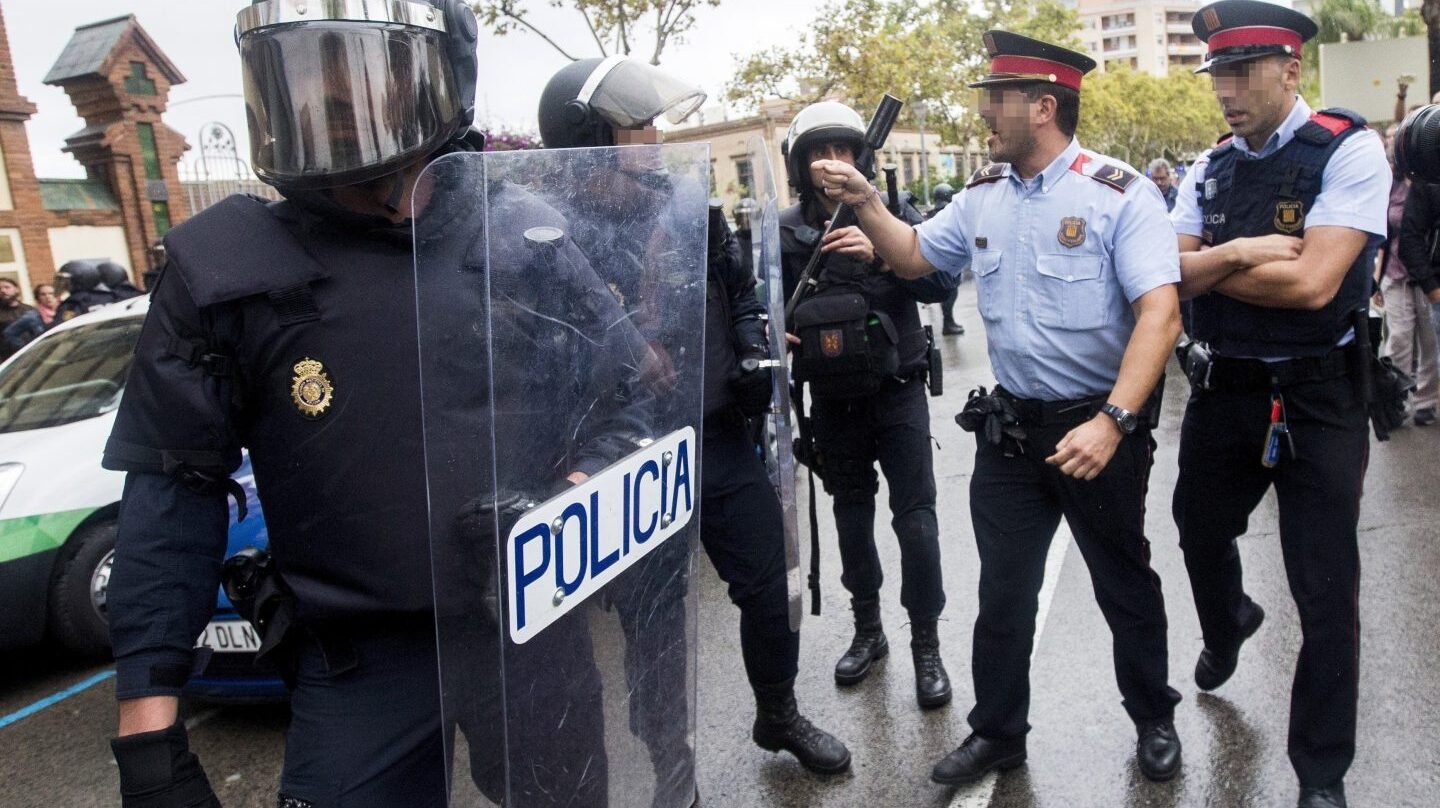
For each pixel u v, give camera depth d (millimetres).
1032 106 2379
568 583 1463
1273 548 4250
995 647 2643
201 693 3520
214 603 1451
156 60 14703
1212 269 2410
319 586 1456
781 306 2357
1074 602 3873
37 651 4746
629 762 1623
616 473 1546
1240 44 2393
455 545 1337
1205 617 2951
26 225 12719
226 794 3180
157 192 14562
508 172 1361
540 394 1404
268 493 1468
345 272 1424
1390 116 10969
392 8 1385
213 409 1391
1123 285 2355
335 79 1360
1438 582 3766
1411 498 4742
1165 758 2678
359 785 1436
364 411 1418
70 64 14398
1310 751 2424
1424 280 5531
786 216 3334
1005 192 2508
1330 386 2404
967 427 2650
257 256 1400
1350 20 30391
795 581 2410
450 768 1339
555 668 1446
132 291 8477
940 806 2672
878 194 2760
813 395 3221
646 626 1653
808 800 2764
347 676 1477
